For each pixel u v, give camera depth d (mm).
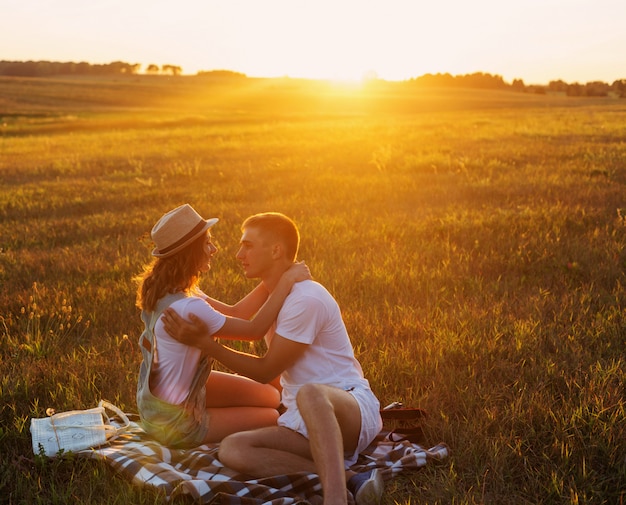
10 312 6410
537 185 12867
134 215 11805
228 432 4020
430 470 3705
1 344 5617
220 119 51875
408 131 30469
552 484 3436
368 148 21922
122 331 5988
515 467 3674
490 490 3510
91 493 3455
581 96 129250
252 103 91250
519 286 6957
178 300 3689
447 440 4000
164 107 82125
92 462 3781
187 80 173000
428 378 4738
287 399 3906
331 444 3293
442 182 14086
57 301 6480
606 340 5344
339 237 9234
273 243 3844
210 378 4148
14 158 23969
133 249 9016
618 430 3869
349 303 6449
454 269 7480
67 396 4559
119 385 4797
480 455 3770
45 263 8406
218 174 17094
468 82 175000
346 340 3926
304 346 3721
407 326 5762
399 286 6957
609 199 11219
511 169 15734
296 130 34094
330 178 15078
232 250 8750
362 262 7852
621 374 4598
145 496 3404
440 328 5668
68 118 54594
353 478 3445
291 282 3773
